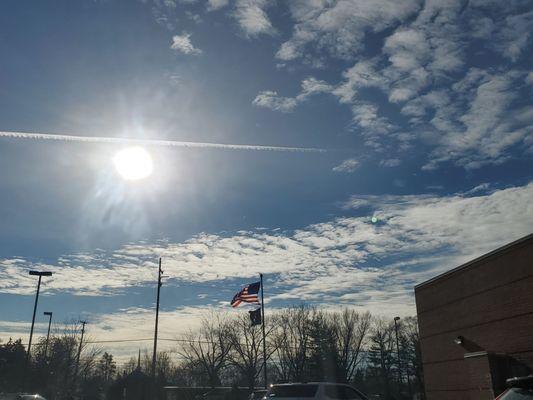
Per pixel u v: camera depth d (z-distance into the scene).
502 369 17.16
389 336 88.31
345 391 17.84
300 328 75.44
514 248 17.42
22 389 42.75
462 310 20.31
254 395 34.00
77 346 91.50
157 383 75.38
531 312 16.52
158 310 44.16
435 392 22.11
